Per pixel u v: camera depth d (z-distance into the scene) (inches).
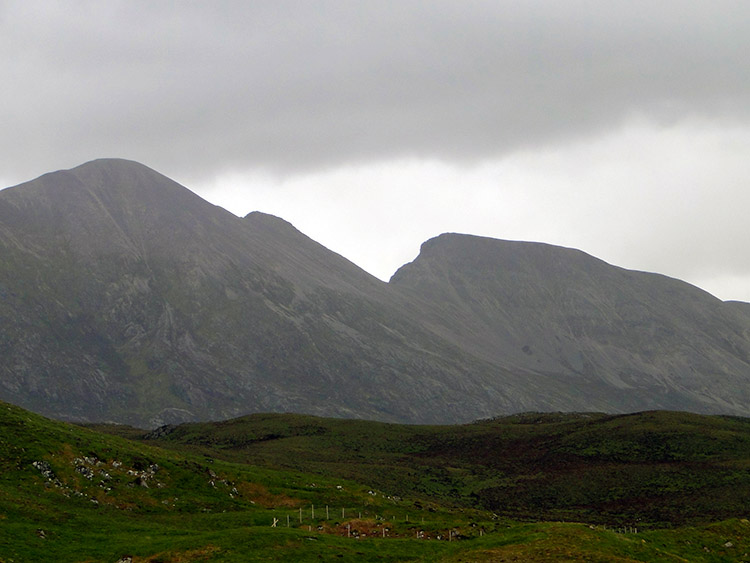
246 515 4419.3
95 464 4628.4
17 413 5012.3
